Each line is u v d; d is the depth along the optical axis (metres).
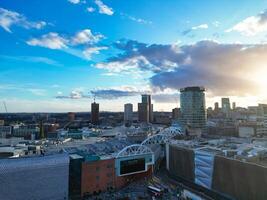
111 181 156.38
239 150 165.25
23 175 125.19
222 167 148.62
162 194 142.50
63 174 136.62
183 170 182.62
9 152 155.75
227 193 144.38
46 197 130.00
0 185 119.12
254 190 129.62
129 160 165.38
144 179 175.88
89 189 146.00
